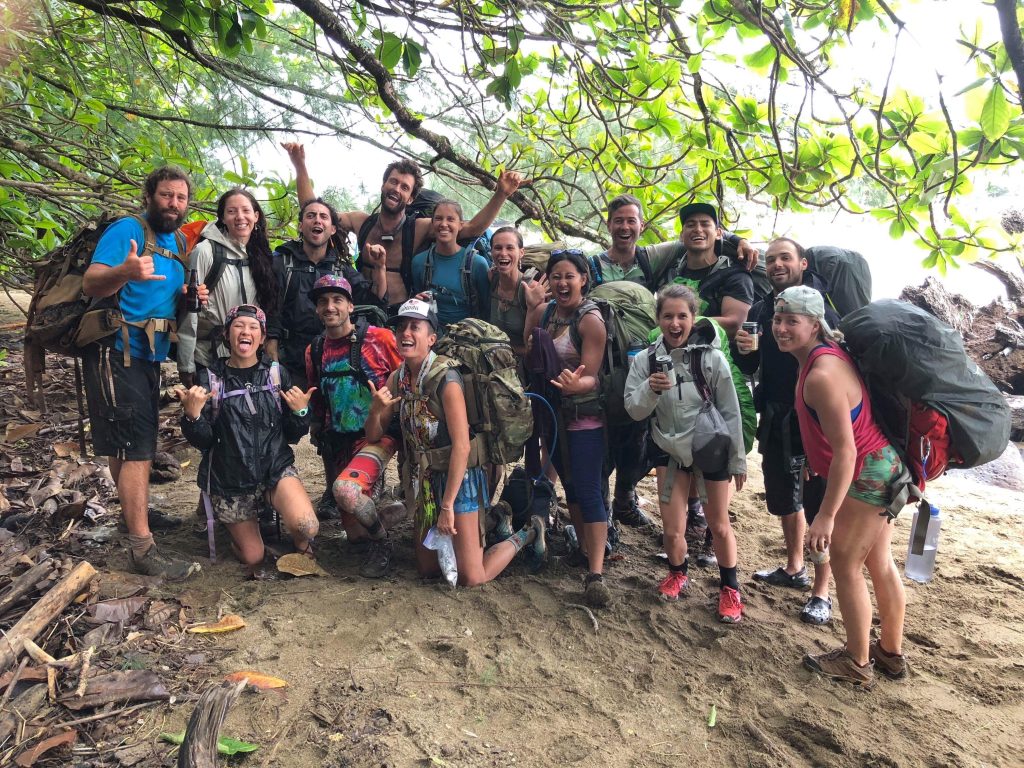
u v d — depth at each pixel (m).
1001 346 10.04
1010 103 2.69
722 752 2.78
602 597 3.82
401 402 4.00
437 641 3.42
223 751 2.59
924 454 2.98
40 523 4.34
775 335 3.06
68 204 6.04
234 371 3.96
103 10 4.87
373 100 6.05
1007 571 4.39
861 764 2.73
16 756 2.53
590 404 3.95
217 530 4.53
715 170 5.43
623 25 5.08
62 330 3.65
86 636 3.21
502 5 4.48
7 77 4.84
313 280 4.62
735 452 3.56
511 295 4.51
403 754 2.65
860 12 3.43
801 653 3.46
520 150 6.54
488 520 4.24
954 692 3.20
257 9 4.91
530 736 2.82
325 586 3.90
